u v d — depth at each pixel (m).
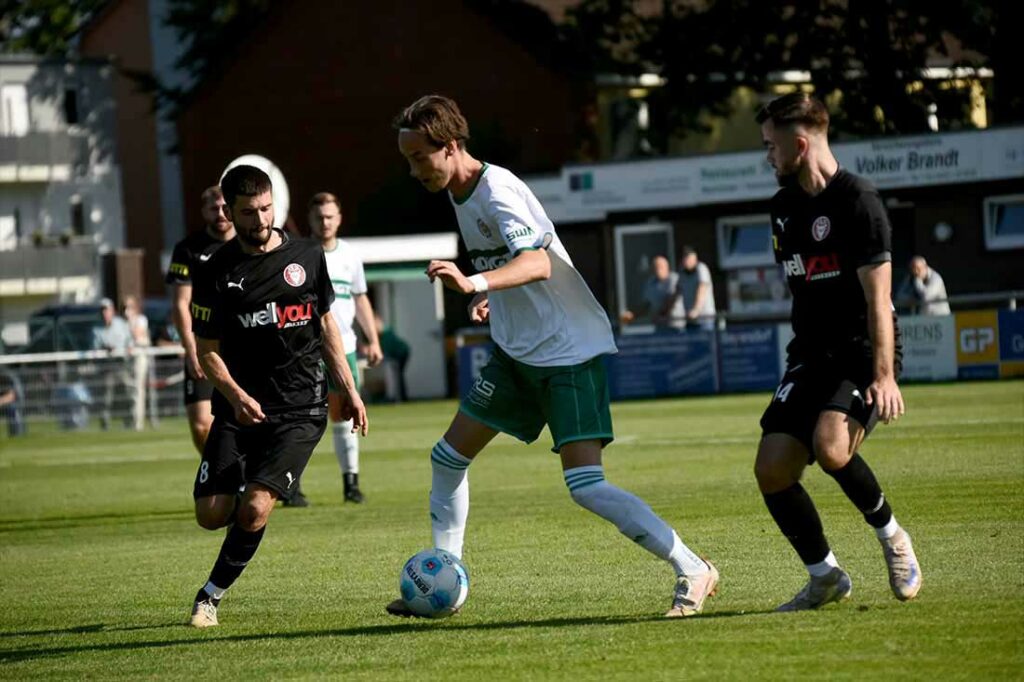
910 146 78.06
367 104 124.44
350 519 31.95
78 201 159.38
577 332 18.38
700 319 70.75
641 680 14.77
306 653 17.42
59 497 42.16
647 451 42.97
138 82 135.12
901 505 27.02
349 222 125.31
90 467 52.38
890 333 16.94
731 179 82.44
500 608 19.67
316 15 125.25
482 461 45.25
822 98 94.19
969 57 95.38
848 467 17.47
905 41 91.88
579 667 15.53
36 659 18.27
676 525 26.67
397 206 104.31
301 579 23.64
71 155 157.75
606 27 104.94
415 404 81.75
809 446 17.31
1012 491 28.08
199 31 134.50
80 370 73.69
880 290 16.89
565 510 30.73
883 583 19.38
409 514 32.34
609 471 37.97
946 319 65.56
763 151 81.62
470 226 18.55
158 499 40.03
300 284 20.45
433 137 18.12
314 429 20.61
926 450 37.09
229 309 20.22
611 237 86.69
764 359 69.56
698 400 66.56
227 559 20.05
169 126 163.75
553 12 119.25
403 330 88.50
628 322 75.38
